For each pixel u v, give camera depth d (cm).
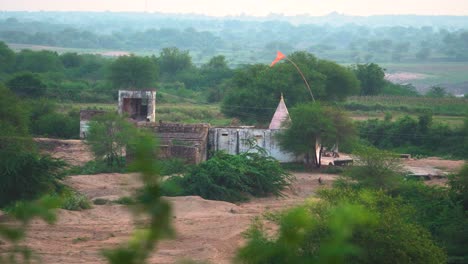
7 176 10244
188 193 13275
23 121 15038
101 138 16275
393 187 11988
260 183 14088
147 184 1319
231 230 9712
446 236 8438
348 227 1554
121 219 10406
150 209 1315
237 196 13550
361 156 12706
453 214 8950
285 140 18050
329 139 17988
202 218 10731
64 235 8812
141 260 1311
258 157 15050
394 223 5941
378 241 5672
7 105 14725
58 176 11169
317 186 15462
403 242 5816
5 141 11456
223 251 8306
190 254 7925
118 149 16325
